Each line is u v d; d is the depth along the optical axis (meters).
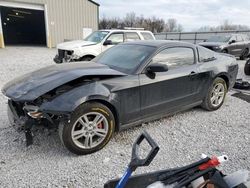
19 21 27.67
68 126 2.91
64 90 3.03
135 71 3.51
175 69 3.96
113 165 2.91
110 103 3.17
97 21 24.33
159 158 3.07
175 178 1.84
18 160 2.94
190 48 4.30
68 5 21.95
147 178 2.01
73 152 3.04
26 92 2.93
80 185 2.55
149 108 3.65
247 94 6.10
